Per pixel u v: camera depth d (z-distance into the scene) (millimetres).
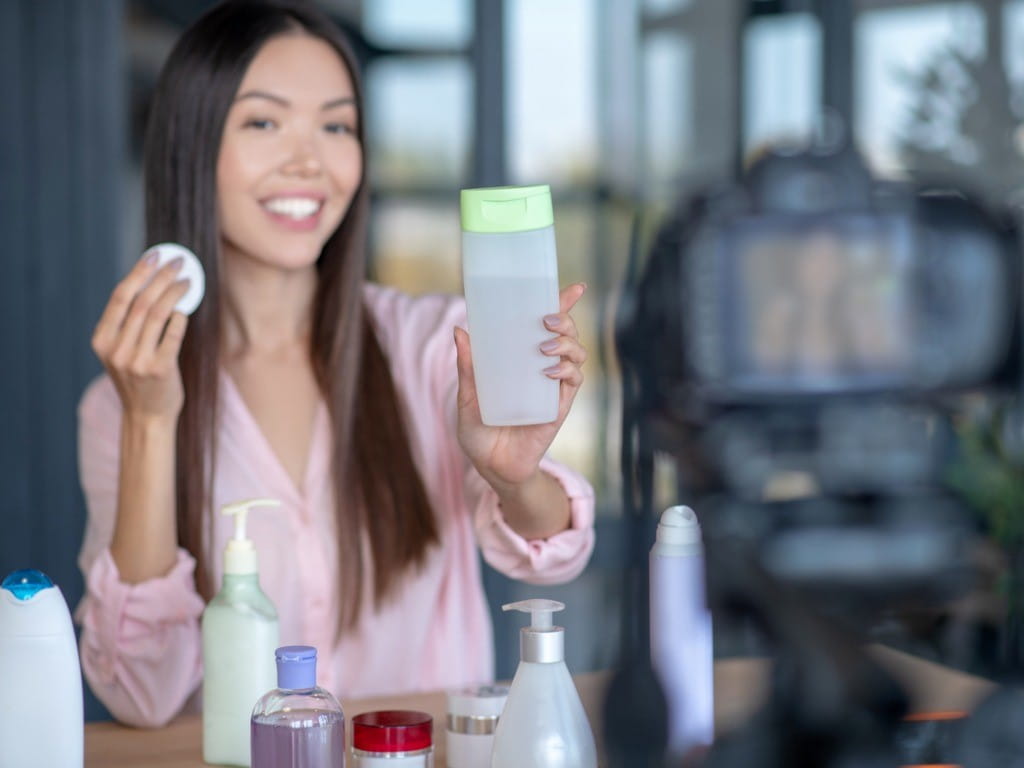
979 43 3289
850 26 3303
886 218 2568
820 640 1024
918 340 2602
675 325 2379
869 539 2551
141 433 1152
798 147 2768
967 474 2516
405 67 3164
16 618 922
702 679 981
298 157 1321
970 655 1250
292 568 1342
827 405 2533
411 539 1365
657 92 3299
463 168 3207
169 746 1118
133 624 1158
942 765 935
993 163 3273
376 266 3178
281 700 893
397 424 1384
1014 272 2678
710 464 2145
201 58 1321
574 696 897
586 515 1239
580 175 3281
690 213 2527
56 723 928
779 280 2488
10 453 2791
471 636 1432
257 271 1381
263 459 1347
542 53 3252
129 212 2848
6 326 2783
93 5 2783
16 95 2762
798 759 955
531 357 896
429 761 947
